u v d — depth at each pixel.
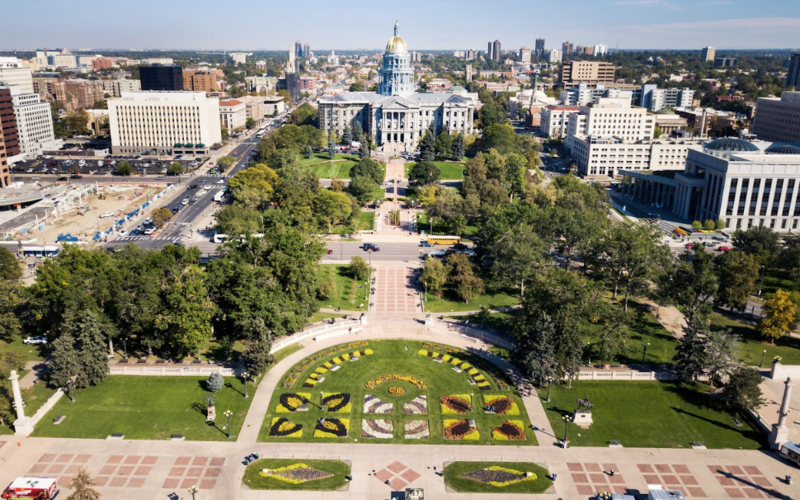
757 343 166.75
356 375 147.50
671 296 173.00
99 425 125.69
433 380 146.12
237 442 121.44
